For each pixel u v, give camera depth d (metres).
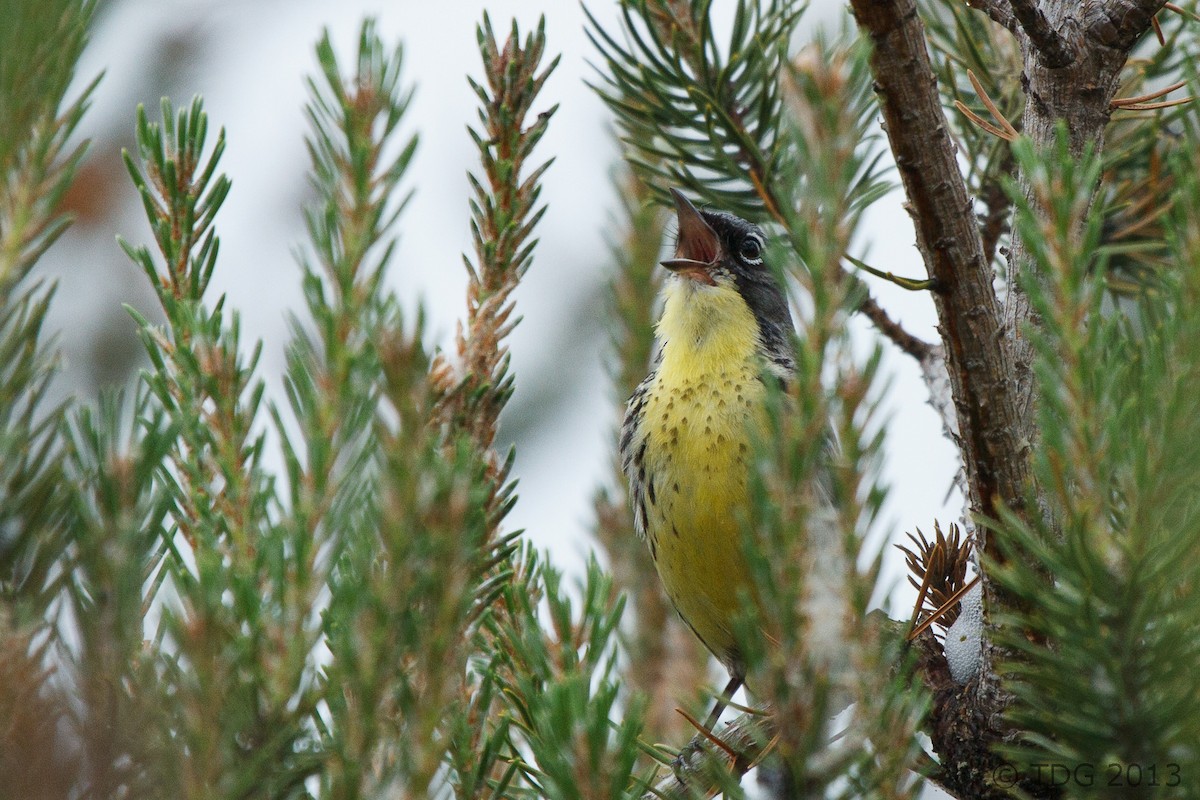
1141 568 3.98
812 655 4.08
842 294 4.07
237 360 4.71
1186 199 4.20
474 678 5.88
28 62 4.06
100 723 3.84
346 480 4.26
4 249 4.07
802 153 4.05
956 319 5.45
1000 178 4.23
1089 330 4.05
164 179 5.06
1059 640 4.23
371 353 4.32
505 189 6.25
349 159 4.50
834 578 4.08
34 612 3.94
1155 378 4.12
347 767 3.93
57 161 4.21
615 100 9.08
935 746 5.86
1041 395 4.41
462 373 6.03
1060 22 6.13
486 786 5.03
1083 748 4.23
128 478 4.00
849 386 4.06
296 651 4.04
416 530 4.08
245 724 4.00
